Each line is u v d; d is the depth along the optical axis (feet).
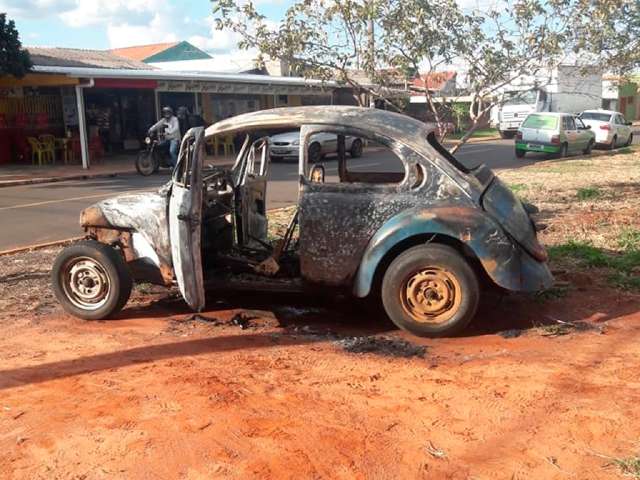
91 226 20.70
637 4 30.27
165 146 67.15
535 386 14.93
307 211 18.67
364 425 13.30
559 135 80.28
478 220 17.66
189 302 18.62
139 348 17.97
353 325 19.72
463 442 12.62
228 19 32.24
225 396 14.69
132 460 12.16
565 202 42.01
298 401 14.42
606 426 13.06
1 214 42.52
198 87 81.56
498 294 21.72
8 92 77.10
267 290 19.63
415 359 16.84
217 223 20.94
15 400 14.80
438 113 34.71
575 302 21.16
